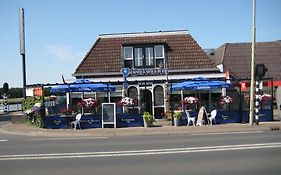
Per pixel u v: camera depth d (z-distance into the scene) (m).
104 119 22.42
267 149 12.72
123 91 28.53
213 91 29.06
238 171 9.52
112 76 31.61
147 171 9.77
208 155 11.84
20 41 29.73
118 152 12.95
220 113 23.06
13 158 12.31
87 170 10.09
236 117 23.27
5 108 51.62
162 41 31.66
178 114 22.31
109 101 29.45
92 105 23.16
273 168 9.80
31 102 27.55
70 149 14.05
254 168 9.82
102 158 11.86
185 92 29.20
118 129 20.77
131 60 31.88
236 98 25.23
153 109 29.39
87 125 22.48
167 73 29.55
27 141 17.22
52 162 11.40
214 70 31.73
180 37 32.81
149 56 31.86
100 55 32.31
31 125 25.00
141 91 29.53
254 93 22.02
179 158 11.46
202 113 22.36
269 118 23.89
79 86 23.69
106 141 16.34
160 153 12.47
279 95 28.39
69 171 10.02
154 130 19.72
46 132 20.31
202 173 9.40
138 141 15.95
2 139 18.52
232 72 44.16
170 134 18.77
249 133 18.12
